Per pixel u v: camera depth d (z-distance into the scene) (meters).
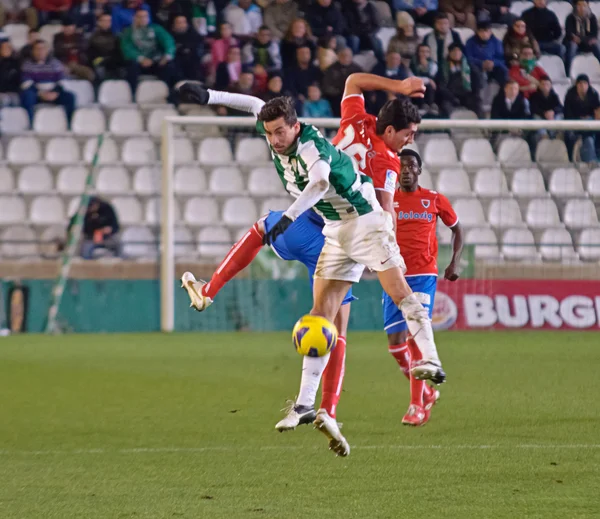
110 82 58.84
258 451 20.41
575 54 61.31
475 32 58.44
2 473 18.41
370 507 15.58
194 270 49.50
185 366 35.53
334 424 17.27
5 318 47.22
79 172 56.66
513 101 55.28
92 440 21.80
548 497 16.22
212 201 54.88
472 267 48.62
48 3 60.62
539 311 48.56
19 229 53.88
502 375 33.16
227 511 15.34
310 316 18.34
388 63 55.38
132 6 58.97
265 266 48.62
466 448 20.64
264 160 57.69
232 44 55.72
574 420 24.31
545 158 52.16
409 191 25.05
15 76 57.50
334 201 18.25
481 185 53.72
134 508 15.59
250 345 42.50
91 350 40.38
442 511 15.31
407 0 61.25
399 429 23.09
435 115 55.41
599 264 49.50
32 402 27.50
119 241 50.84
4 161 56.59
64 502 16.03
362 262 18.55
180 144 57.00
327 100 54.50
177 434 22.52
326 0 57.59
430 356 17.36
